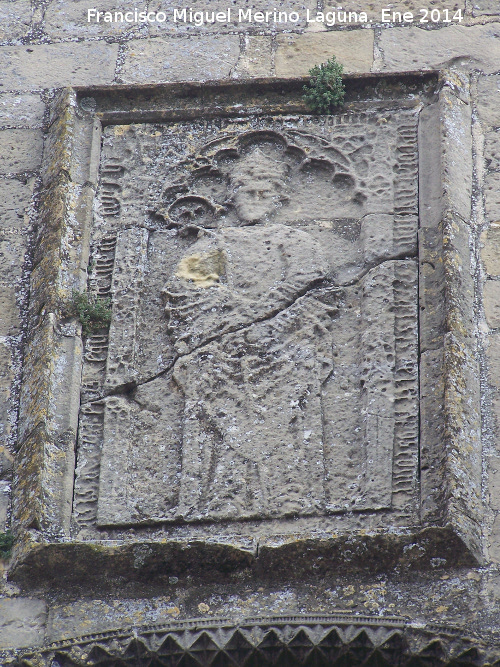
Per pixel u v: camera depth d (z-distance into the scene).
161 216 17.36
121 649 13.50
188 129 18.30
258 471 14.80
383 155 17.53
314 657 13.34
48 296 16.30
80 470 15.07
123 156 18.08
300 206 17.31
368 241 16.61
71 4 20.39
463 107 18.02
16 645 13.73
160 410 15.54
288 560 13.88
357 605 13.66
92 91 18.59
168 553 13.95
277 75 19.19
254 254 16.72
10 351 16.31
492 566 13.82
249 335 15.92
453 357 15.19
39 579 14.10
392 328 15.75
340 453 14.94
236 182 17.55
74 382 15.68
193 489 14.74
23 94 19.28
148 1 20.31
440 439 14.64
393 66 19.03
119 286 16.61
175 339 16.06
